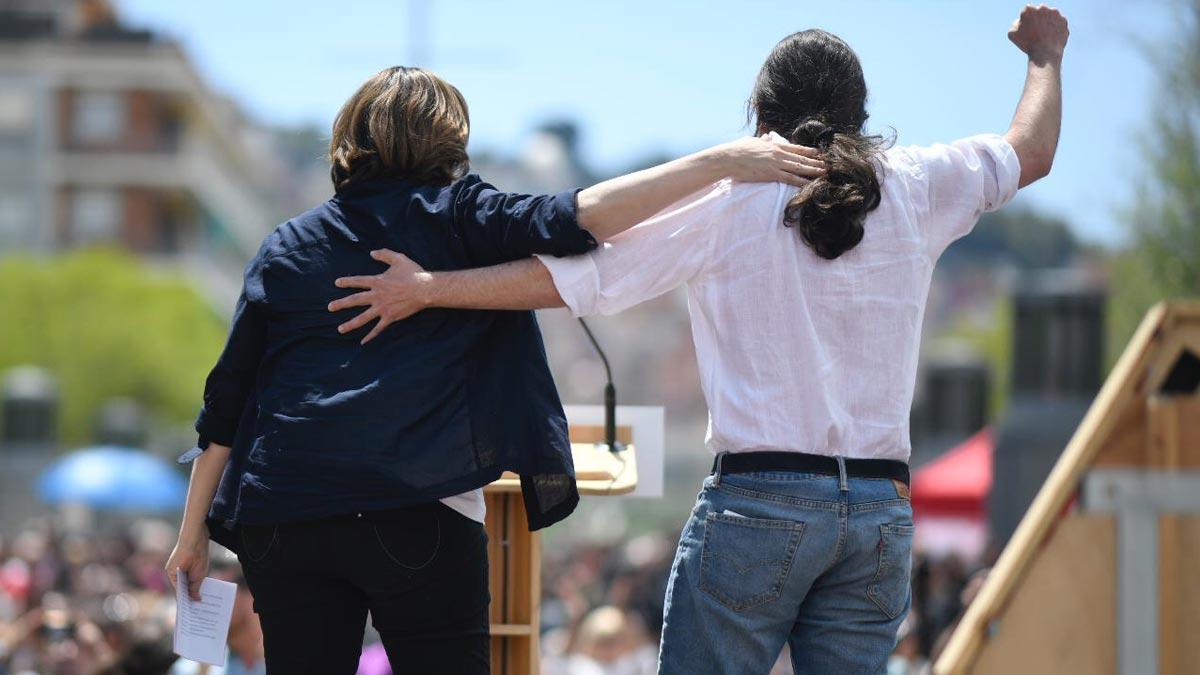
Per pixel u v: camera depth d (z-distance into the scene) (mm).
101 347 110062
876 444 6887
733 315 6934
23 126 138000
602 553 62844
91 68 137375
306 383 6801
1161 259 32938
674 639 6996
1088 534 9664
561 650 30219
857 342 6891
